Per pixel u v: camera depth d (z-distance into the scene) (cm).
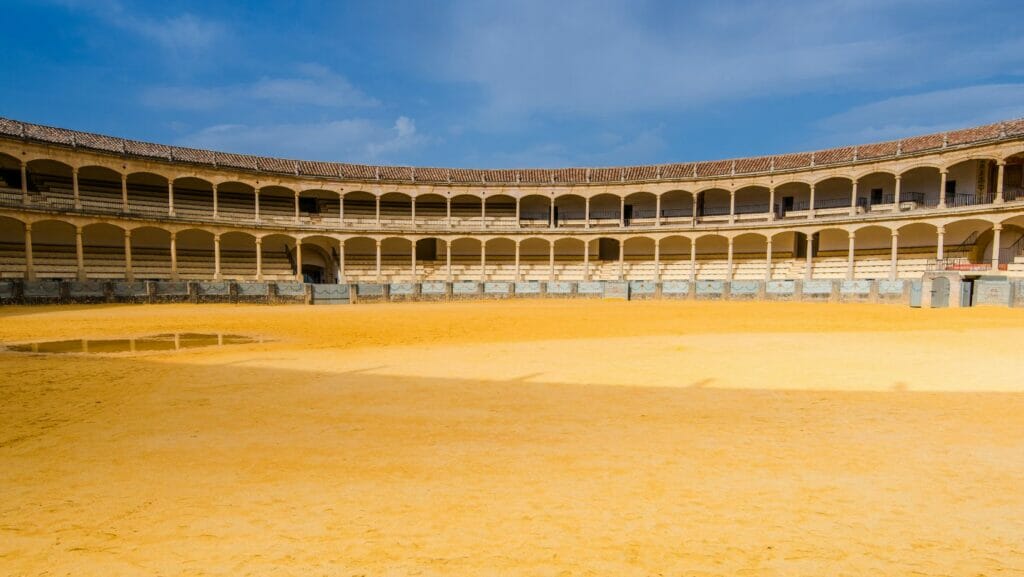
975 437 832
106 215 5353
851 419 951
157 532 545
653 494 621
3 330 2723
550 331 2698
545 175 7306
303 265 6956
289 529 545
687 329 2750
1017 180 5388
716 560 465
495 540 512
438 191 6962
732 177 6475
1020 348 1883
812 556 470
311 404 1098
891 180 6041
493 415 1001
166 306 4603
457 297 5741
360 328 2872
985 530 518
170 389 1257
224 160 6366
